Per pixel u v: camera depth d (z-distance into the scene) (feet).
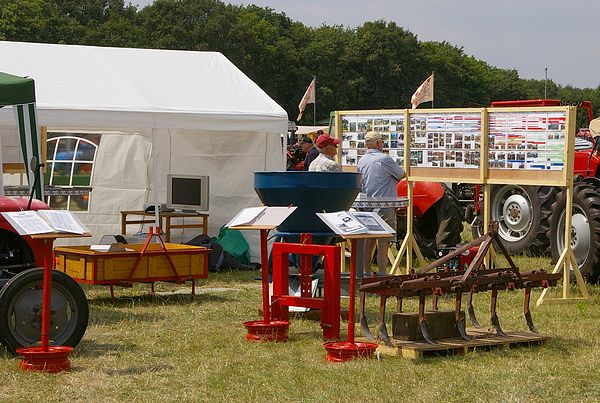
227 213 51.72
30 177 32.71
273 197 32.55
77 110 42.39
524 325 31.27
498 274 28.17
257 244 48.78
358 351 25.81
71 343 26.05
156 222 44.39
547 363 25.45
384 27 327.67
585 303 36.42
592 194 41.14
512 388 22.59
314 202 32.27
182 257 36.86
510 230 52.65
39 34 264.31
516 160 38.22
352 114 44.55
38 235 23.30
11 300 25.32
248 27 295.48
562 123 36.68
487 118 39.09
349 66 319.27
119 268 35.60
